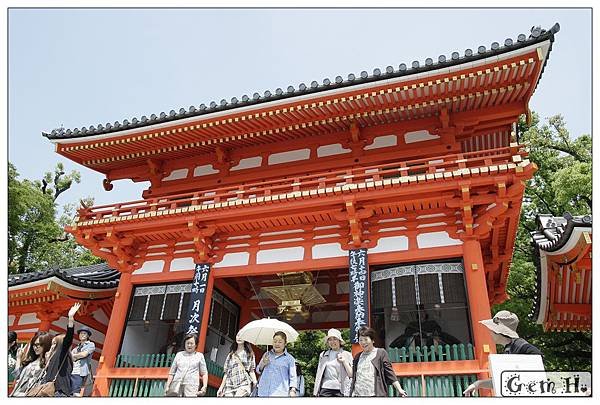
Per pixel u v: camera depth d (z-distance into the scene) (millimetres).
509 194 10555
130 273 13812
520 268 22562
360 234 11719
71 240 33906
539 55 10195
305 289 15062
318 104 12250
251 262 12727
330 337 8859
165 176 15680
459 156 11391
